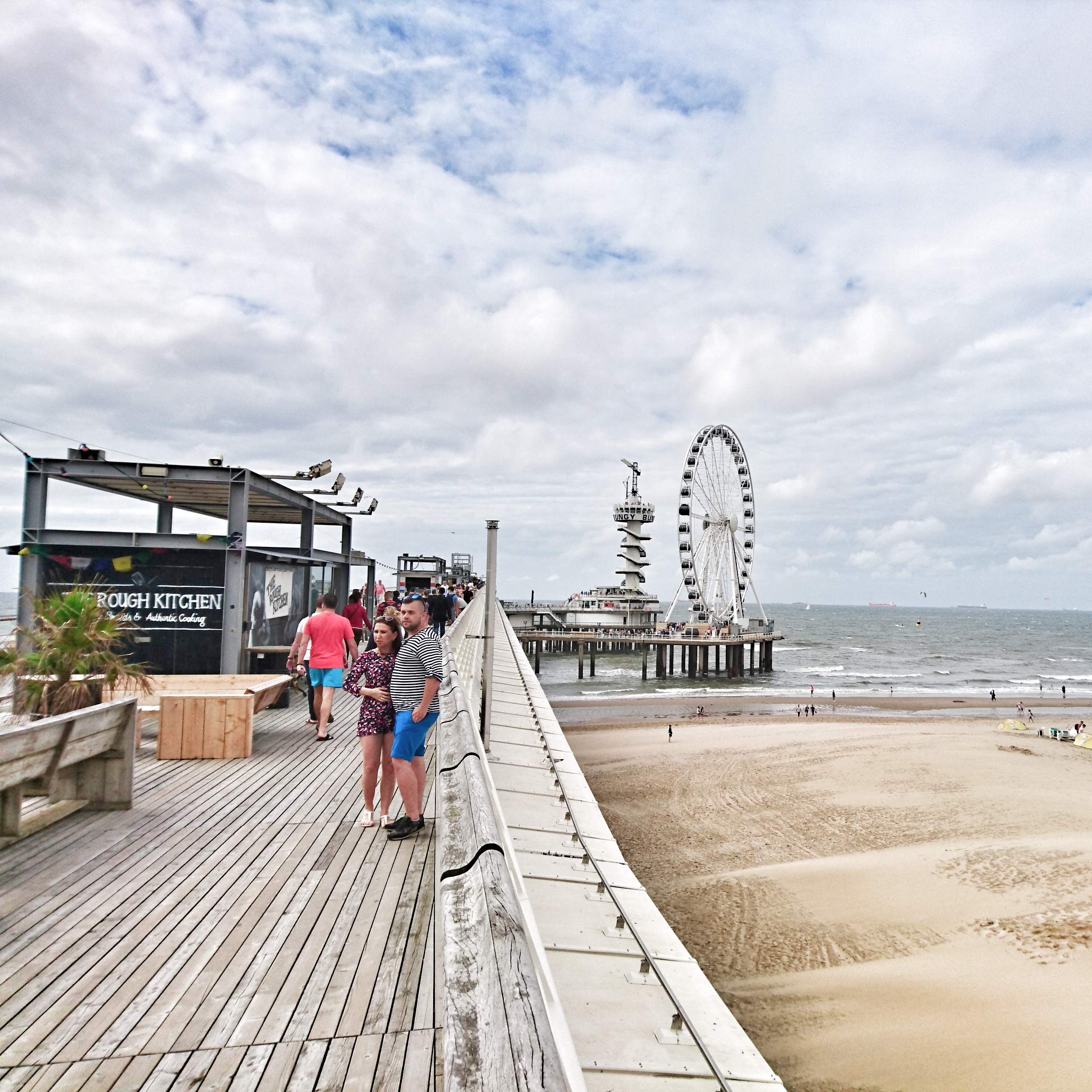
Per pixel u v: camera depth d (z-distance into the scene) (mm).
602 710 48438
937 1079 9039
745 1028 10320
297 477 15469
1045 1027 9828
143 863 5055
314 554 15773
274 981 3504
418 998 3373
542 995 1726
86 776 6242
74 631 8633
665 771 27234
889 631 178625
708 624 76562
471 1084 1419
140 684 9688
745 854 18078
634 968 6953
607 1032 5875
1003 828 19453
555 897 8125
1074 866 15828
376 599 23078
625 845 18953
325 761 8414
